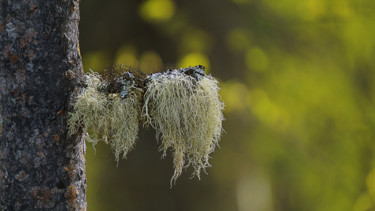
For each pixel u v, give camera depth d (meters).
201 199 6.63
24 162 2.08
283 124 8.74
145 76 2.28
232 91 6.92
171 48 6.77
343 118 9.62
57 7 2.06
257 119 8.01
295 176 9.43
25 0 2.03
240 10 7.34
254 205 7.84
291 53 8.54
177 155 2.33
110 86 2.18
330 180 9.34
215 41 7.00
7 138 2.09
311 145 9.38
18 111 2.06
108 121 2.22
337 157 9.48
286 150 9.05
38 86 2.06
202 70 2.30
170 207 6.48
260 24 7.60
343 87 9.55
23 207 2.10
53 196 2.12
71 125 2.11
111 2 6.70
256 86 8.20
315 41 8.91
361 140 9.45
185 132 2.30
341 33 8.97
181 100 2.23
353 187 9.30
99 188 6.61
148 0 6.60
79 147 2.19
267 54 7.90
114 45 6.71
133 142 2.23
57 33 2.07
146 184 6.42
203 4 6.91
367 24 8.91
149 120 2.28
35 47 2.05
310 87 9.37
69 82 2.11
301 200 9.58
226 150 6.95
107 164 6.48
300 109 9.45
